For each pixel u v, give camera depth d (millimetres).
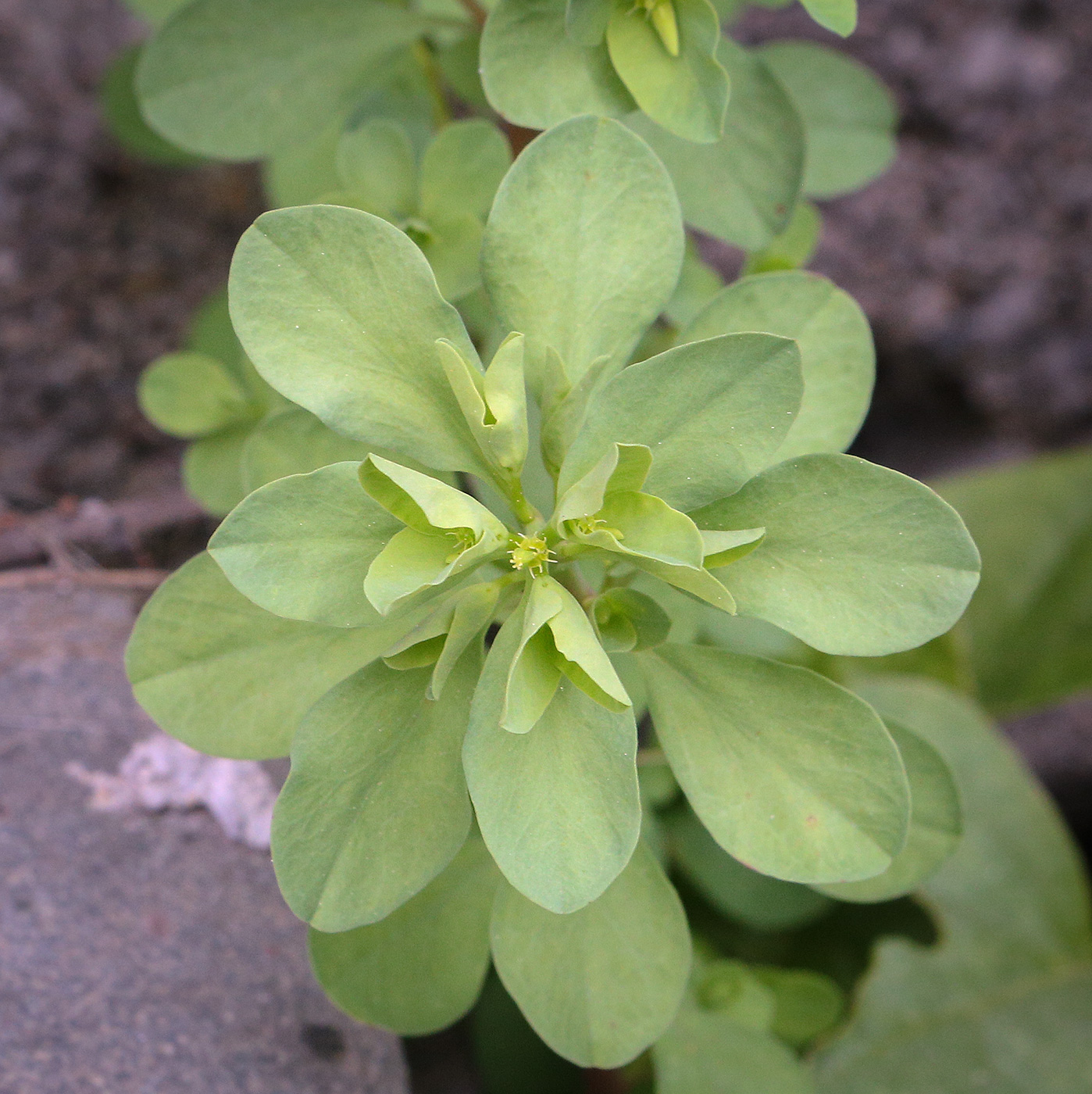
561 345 217
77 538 282
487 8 249
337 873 214
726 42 234
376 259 211
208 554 217
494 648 210
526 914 222
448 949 232
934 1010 307
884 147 264
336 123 262
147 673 218
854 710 215
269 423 223
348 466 209
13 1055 238
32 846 250
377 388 213
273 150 247
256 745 219
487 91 224
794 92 263
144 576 280
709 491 213
